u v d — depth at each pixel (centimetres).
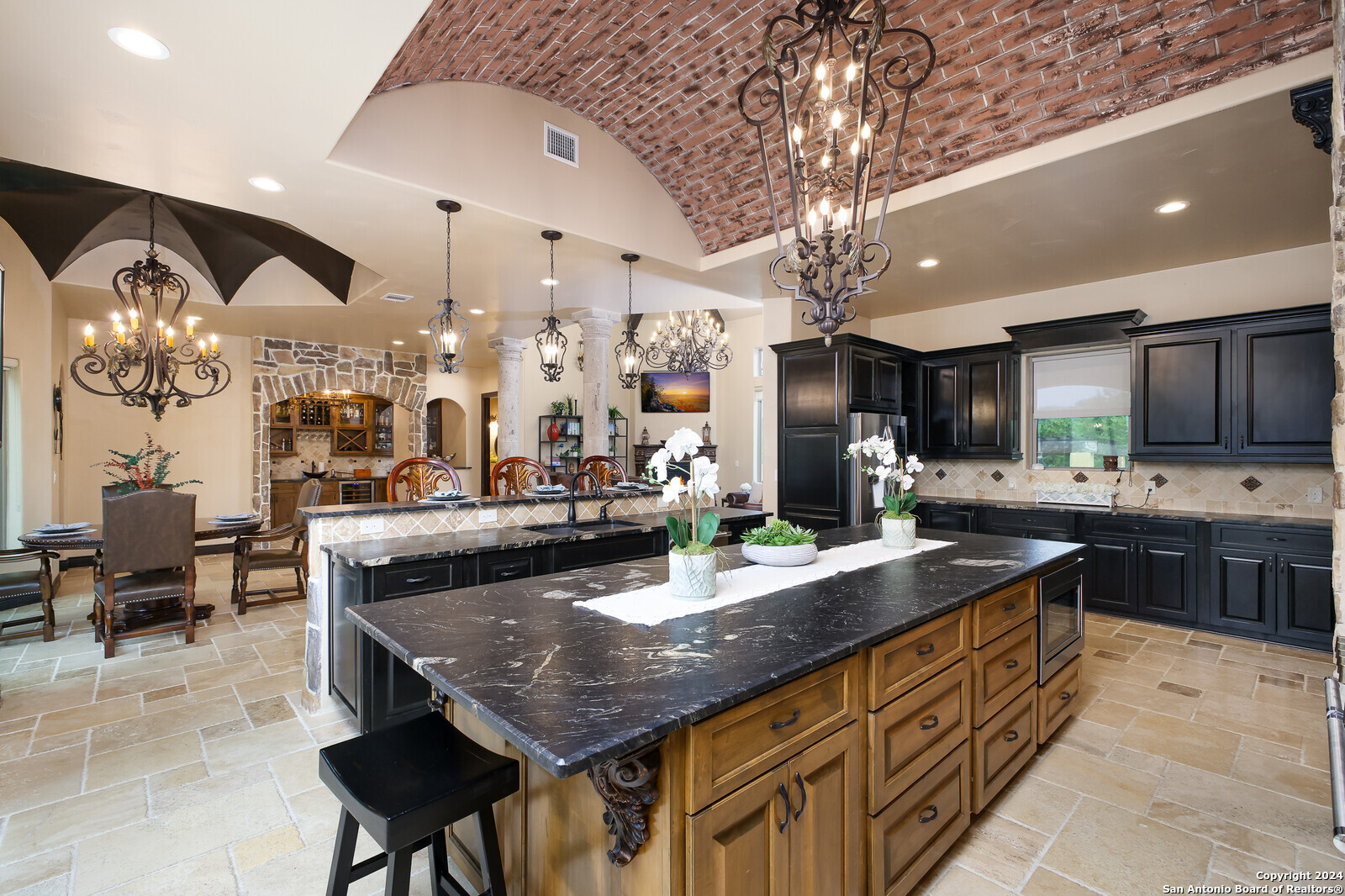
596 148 390
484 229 366
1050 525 475
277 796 221
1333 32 199
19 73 211
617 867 121
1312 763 246
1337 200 180
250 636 409
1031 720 239
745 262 442
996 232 381
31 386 500
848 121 310
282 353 773
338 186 303
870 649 156
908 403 567
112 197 430
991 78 283
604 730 100
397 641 147
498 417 756
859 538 309
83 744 259
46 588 391
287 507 807
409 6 181
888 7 271
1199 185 314
